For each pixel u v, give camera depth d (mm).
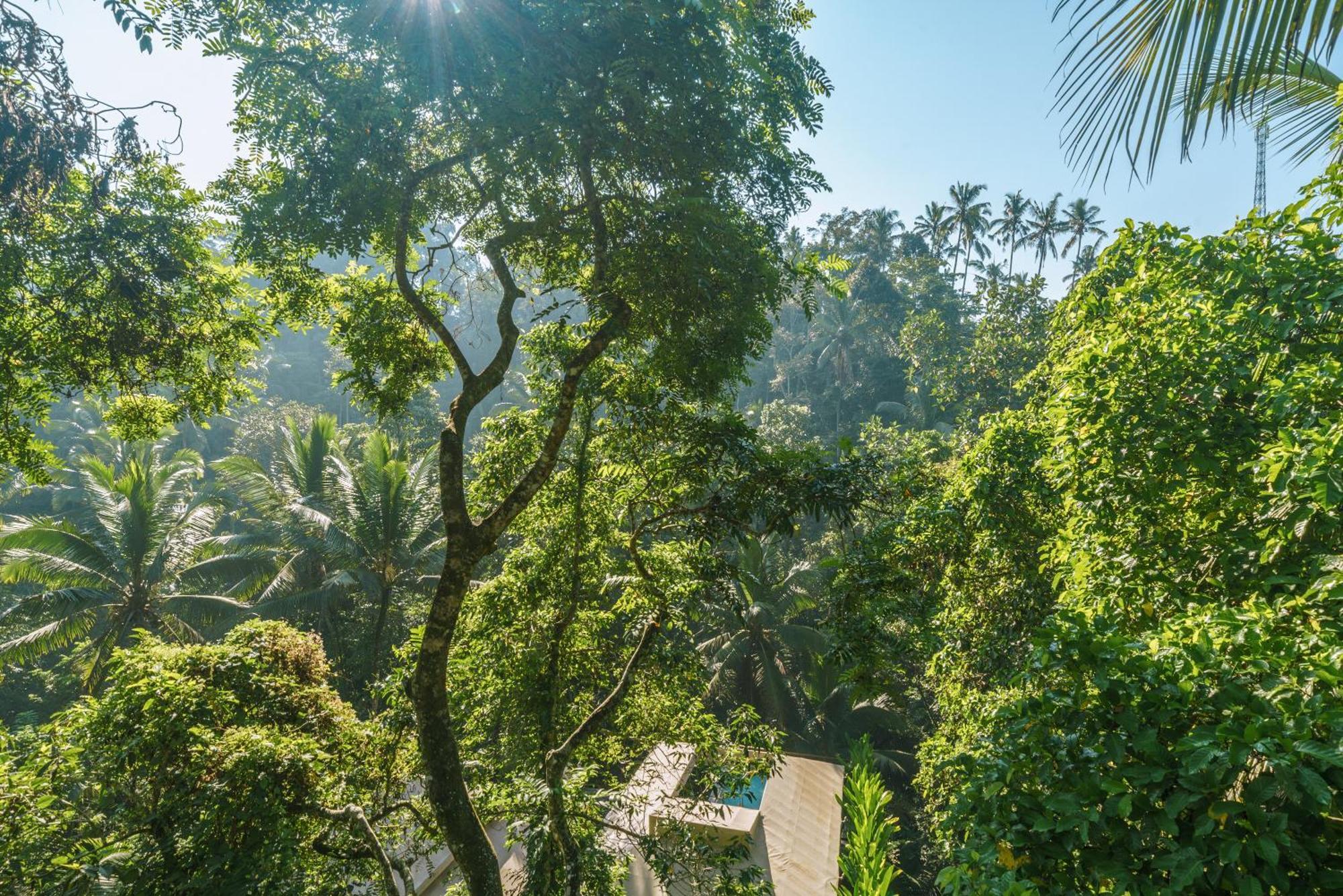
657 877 7258
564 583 8656
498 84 6168
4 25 5137
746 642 19516
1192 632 3045
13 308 7172
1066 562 5969
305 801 6930
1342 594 2885
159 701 6809
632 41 6133
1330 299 4094
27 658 16531
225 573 18484
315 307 8570
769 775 8094
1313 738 2193
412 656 8234
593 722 7395
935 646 9445
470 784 8039
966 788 2799
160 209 7719
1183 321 5133
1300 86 4676
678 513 7703
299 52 6496
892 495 8883
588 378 8305
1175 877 2154
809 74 6742
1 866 5465
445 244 8203
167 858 5949
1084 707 2641
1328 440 3154
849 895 3904
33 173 5965
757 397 51312
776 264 7410
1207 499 4996
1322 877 2014
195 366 8930
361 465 20188
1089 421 5219
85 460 19047
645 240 6770
